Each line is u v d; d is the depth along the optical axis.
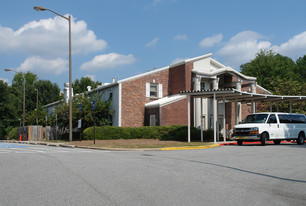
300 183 7.03
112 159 11.20
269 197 5.64
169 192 5.94
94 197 5.52
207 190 6.14
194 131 23.64
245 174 8.10
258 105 35.81
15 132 45.91
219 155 12.86
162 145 18.23
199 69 29.44
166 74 30.00
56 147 19.94
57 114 30.55
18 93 73.25
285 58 64.88
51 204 5.06
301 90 36.91
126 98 27.44
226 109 31.52
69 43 23.83
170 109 26.70
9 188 6.26
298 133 20.67
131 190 6.09
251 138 18.88
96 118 27.80
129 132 25.09
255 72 55.38
